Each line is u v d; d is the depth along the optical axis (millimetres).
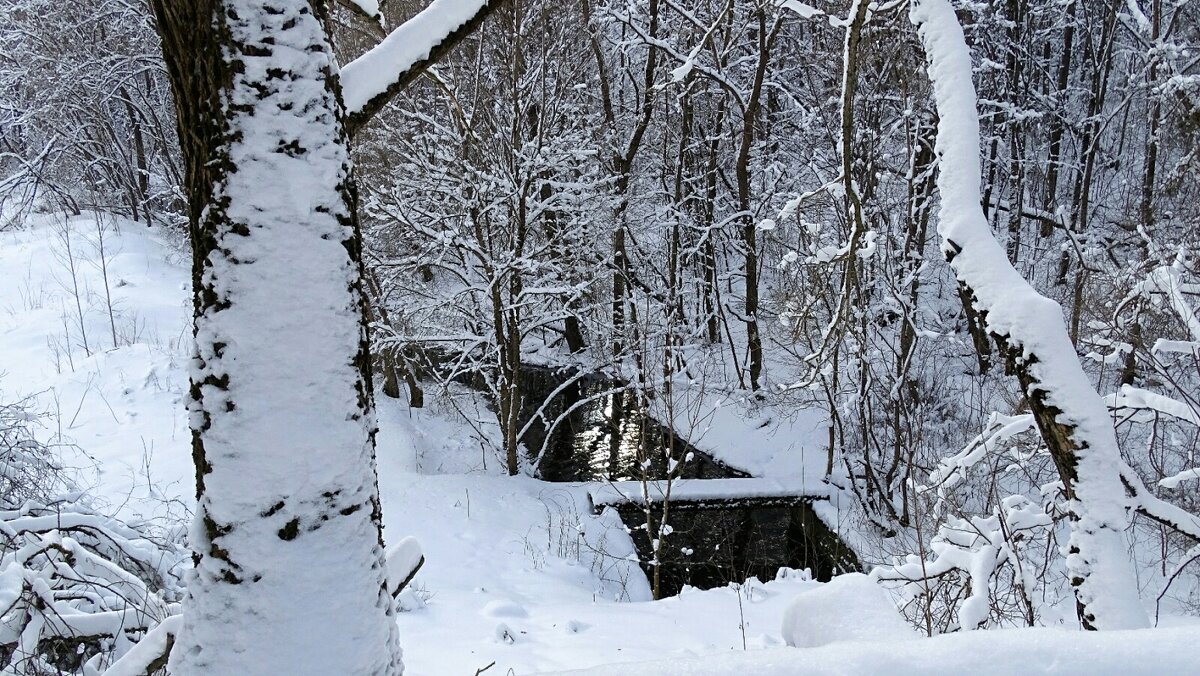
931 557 5172
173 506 10625
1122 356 8570
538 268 13664
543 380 19125
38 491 7082
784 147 17812
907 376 12844
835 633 2426
